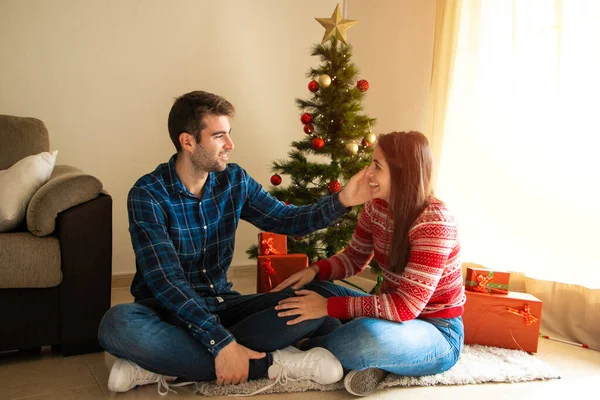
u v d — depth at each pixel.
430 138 2.58
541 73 2.12
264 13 3.12
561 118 2.04
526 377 1.62
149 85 2.81
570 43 2.01
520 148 2.20
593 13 1.93
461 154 2.45
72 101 2.63
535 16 2.14
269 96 3.20
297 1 3.23
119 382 1.40
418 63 2.84
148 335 1.33
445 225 1.37
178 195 1.51
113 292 2.65
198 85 2.95
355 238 1.67
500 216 2.28
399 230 1.41
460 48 2.47
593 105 1.94
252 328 1.44
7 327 1.66
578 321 2.04
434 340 1.45
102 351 1.80
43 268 1.66
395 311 1.38
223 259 1.65
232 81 3.06
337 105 2.40
